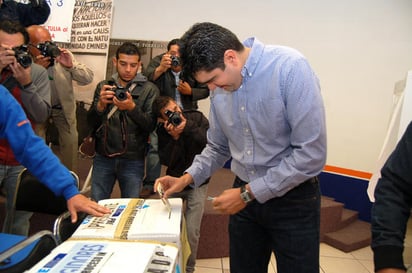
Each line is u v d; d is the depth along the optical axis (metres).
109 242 0.81
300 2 3.54
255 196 1.02
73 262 0.70
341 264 2.62
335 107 3.56
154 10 3.69
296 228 1.09
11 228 1.42
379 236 0.73
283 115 1.01
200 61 0.93
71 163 2.58
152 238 0.87
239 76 1.00
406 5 3.21
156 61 2.79
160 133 1.86
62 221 1.12
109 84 1.86
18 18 2.55
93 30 3.03
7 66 1.54
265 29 3.63
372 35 3.34
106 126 1.84
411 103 1.71
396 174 0.78
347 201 3.52
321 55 3.55
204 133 1.81
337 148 3.58
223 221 2.48
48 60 1.96
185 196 1.94
